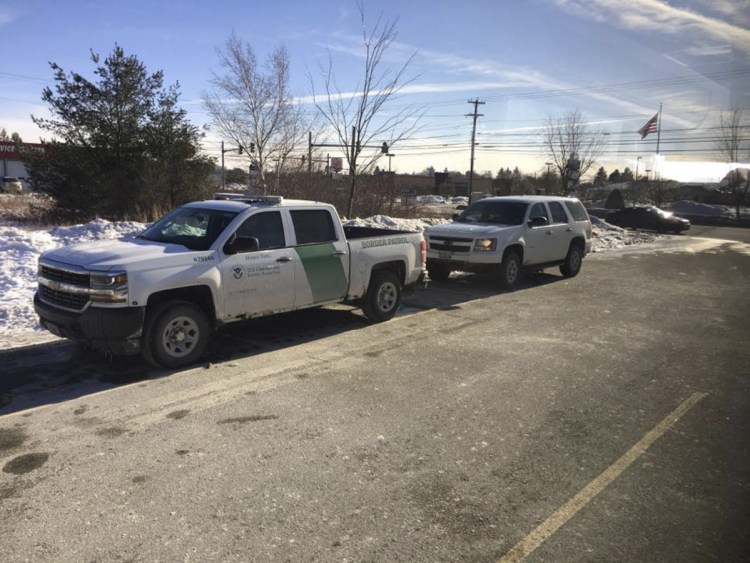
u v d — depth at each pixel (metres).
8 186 47.00
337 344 7.05
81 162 19.94
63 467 3.84
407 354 6.64
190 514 3.29
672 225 29.17
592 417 4.83
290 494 3.53
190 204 7.18
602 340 7.43
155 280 5.61
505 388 5.52
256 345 6.94
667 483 3.72
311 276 7.10
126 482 3.65
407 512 3.34
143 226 14.91
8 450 4.08
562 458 4.06
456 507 3.40
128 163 20.89
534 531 3.16
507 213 12.12
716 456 4.13
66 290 5.63
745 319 8.86
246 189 23.72
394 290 8.38
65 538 3.05
